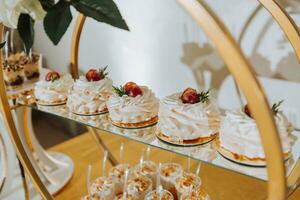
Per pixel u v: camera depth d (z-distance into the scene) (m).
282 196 0.59
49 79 1.19
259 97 0.53
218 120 0.88
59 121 2.18
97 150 1.71
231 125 0.77
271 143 0.56
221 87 1.27
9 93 1.24
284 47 1.08
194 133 0.83
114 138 1.75
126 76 1.57
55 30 0.70
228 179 1.34
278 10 0.83
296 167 0.75
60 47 1.80
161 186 1.15
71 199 1.40
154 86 1.48
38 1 0.73
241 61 0.53
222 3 1.15
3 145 1.42
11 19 0.73
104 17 0.69
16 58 1.25
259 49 1.14
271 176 0.58
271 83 1.16
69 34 1.72
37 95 1.18
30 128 1.53
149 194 1.14
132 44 1.46
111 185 1.21
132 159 1.55
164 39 1.35
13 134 1.16
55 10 0.71
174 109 0.86
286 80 1.12
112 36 1.52
